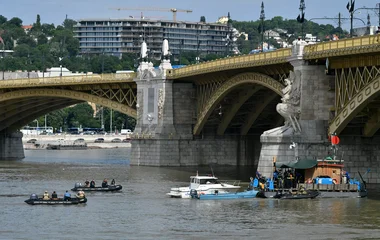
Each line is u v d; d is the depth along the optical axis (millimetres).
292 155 161625
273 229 118438
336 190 149000
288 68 171750
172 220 125812
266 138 163750
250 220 125438
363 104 150125
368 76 148750
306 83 163500
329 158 153625
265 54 176500
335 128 158750
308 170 151500
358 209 134625
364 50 143500
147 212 133625
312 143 162250
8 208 138250
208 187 152500
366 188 160000
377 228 118938
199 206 139875
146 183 176500
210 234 115062
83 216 129750
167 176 192500
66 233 115938
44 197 143125
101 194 156875
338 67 158625
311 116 163500
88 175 197875
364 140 165375
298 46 163750
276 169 154375
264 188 151250
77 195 145125
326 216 128250
